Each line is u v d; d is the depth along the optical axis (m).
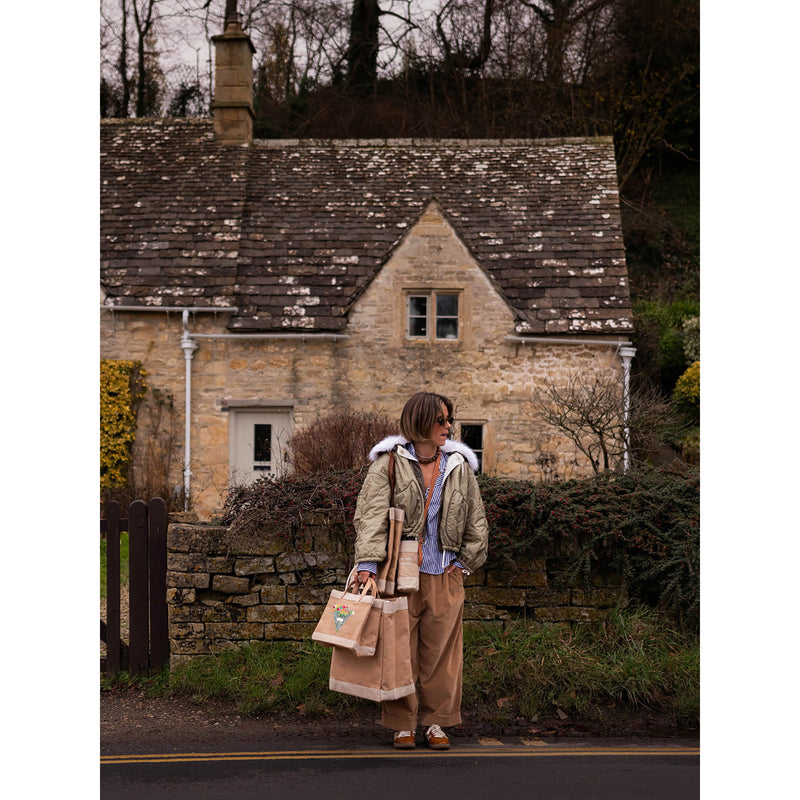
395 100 22.31
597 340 12.01
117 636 5.07
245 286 12.51
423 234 12.34
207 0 22.53
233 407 12.30
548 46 21.50
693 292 18.75
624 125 21.53
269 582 5.01
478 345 12.21
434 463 4.10
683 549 4.87
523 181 14.07
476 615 5.04
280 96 22.73
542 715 4.50
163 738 4.21
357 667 3.89
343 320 12.19
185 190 13.84
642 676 4.59
